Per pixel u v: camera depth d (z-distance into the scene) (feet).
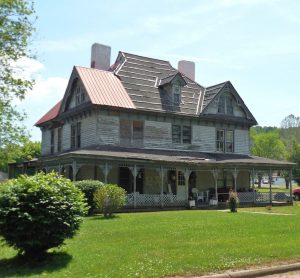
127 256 34.27
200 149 112.68
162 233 46.93
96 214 73.67
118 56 120.16
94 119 97.55
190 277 28.73
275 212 80.69
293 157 222.48
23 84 70.79
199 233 46.88
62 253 35.91
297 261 34.04
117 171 97.30
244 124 122.31
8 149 74.59
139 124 102.73
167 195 93.81
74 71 104.63
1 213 31.91
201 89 122.11
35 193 32.55
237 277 29.78
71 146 108.37
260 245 39.29
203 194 106.42
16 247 33.09
